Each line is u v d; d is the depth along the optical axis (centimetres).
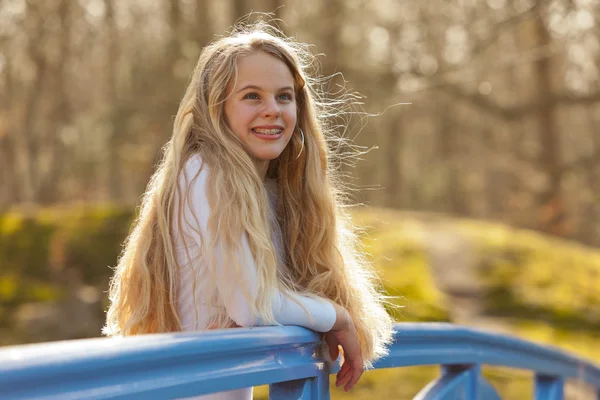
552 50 2312
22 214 1582
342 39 2850
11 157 3616
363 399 823
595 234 3612
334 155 261
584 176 3594
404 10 2772
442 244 1677
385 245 1566
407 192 4644
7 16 3266
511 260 1645
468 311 1368
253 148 220
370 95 2119
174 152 214
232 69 217
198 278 205
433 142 4919
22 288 1363
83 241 1491
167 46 2298
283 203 237
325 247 234
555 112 3055
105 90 3509
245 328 180
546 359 373
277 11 2184
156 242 212
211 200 201
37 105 3525
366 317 231
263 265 201
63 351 126
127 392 140
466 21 2242
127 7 3409
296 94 236
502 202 4519
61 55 3406
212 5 2856
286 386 213
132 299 214
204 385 163
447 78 2128
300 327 205
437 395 297
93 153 2308
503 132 3897
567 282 1566
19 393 119
